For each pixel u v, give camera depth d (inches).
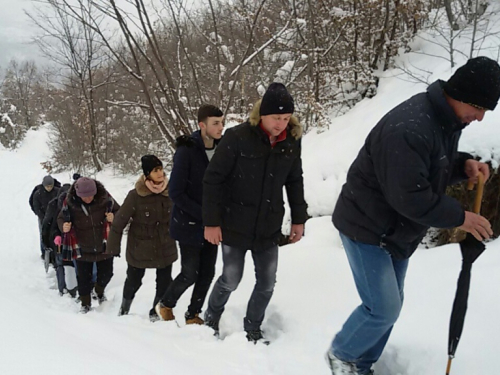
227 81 344.8
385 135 87.9
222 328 147.8
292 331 134.8
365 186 96.7
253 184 122.2
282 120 114.1
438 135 86.9
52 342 82.1
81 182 187.3
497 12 306.0
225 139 121.5
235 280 133.2
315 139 302.2
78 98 743.1
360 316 100.4
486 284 132.1
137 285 173.2
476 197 100.2
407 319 124.7
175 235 145.9
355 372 105.5
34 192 293.0
